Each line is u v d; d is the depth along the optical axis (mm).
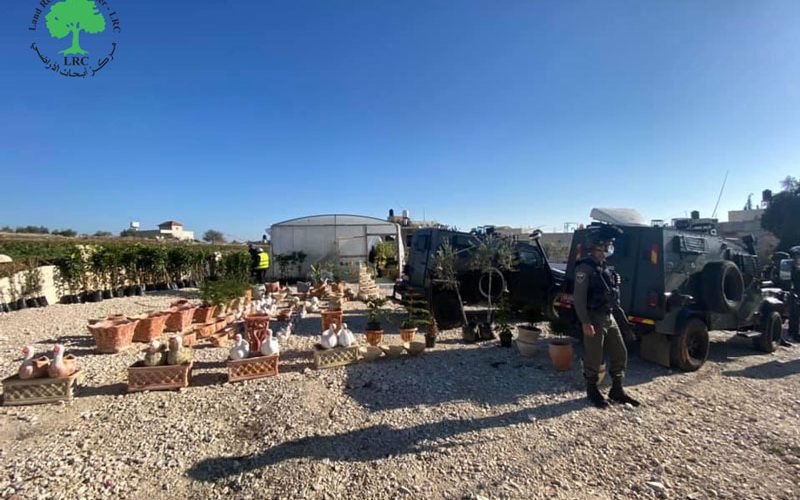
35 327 8125
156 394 4660
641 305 5770
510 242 8117
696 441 3605
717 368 5828
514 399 4570
